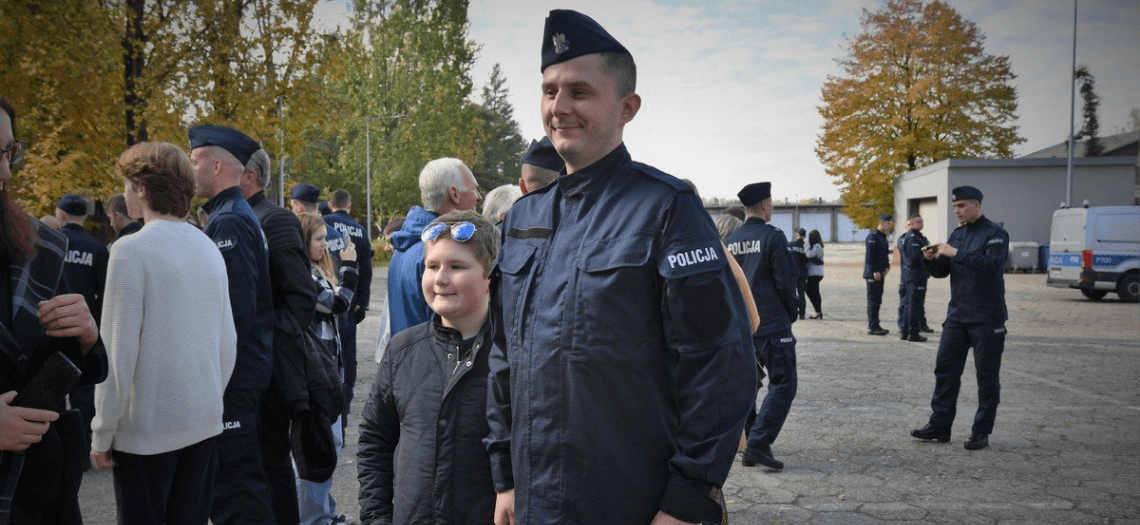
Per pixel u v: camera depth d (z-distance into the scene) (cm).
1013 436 613
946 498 468
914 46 3350
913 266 1152
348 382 689
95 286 554
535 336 181
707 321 166
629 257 171
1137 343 1129
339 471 530
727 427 167
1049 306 1708
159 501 275
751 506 457
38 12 922
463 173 365
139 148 287
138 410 270
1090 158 2888
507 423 200
